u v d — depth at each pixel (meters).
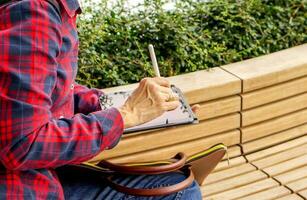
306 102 2.80
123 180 1.54
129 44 2.73
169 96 1.41
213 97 2.50
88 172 1.56
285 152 2.75
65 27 1.30
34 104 1.18
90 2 2.84
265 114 2.68
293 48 2.91
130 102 1.38
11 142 1.17
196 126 2.51
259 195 2.41
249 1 3.03
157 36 2.77
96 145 1.29
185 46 2.77
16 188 1.26
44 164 1.23
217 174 2.57
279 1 3.18
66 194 1.50
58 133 1.23
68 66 1.32
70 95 1.40
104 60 2.61
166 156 2.48
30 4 1.19
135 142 2.38
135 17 2.84
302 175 2.56
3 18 1.19
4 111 1.16
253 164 2.65
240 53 2.85
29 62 1.17
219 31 2.93
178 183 1.50
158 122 1.59
